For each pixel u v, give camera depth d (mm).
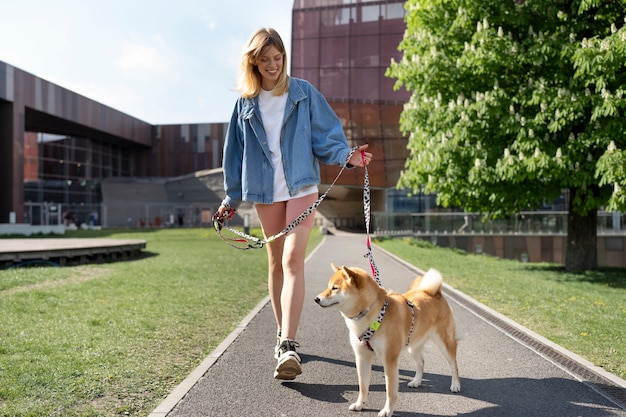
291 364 3930
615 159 11305
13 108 44594
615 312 7871
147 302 8508
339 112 38156
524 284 11414
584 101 12000
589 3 12320
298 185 4305
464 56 13734
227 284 11055
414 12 15945
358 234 40719
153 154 67750
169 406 3801
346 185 39906
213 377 4547
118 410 3699
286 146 4391
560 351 5520
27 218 54188
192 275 12625
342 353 5480
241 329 6500
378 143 38812
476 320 7359
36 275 11766
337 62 43719
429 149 14859
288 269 4262
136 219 58656
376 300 3686
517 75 14133
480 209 15734
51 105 48844
